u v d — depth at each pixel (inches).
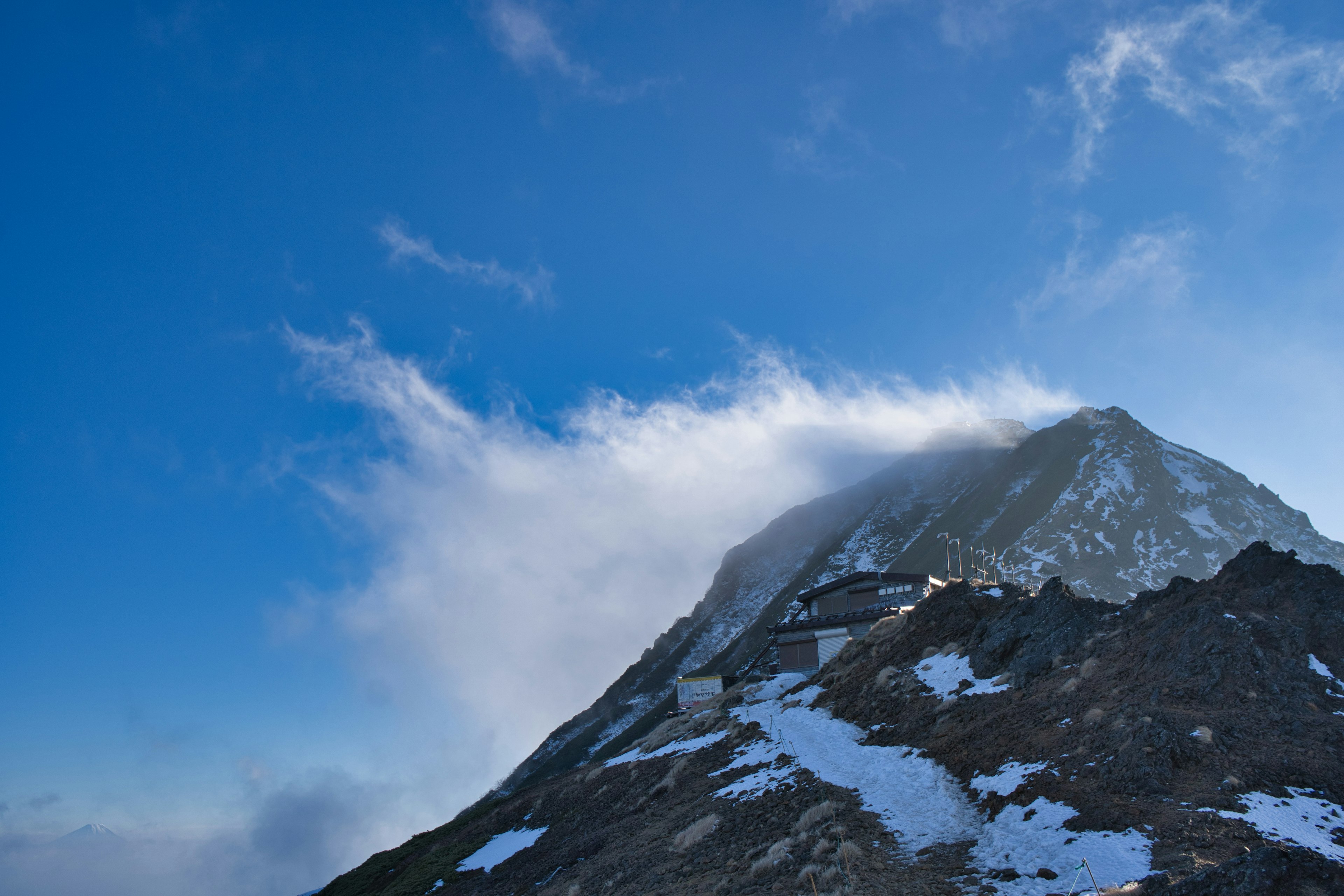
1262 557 1027.9
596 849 1173.7
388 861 2092.8
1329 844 592.1
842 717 1380.4
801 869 707.4
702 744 1531.7
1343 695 794.2
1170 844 605.3
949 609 1574.8
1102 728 836.6
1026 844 679.1
